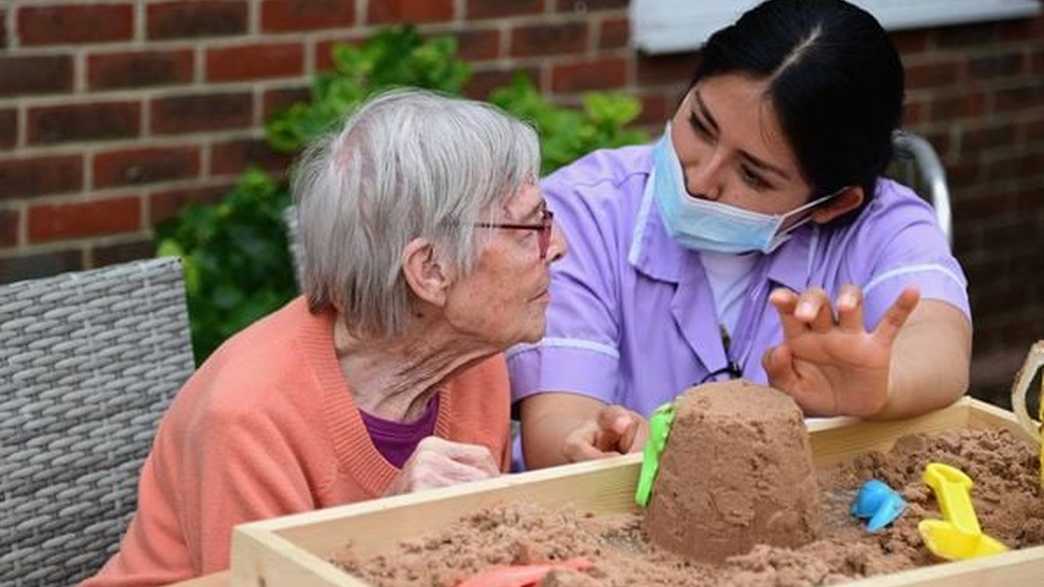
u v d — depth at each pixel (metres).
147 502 3.39
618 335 3.96
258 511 3.17
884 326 3.07
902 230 3.90
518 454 4.02
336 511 2.68
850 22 3.65
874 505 2.89
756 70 3.60
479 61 6.91
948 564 2.54
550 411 3.77
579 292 3.90
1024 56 8.68
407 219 3.20
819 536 2.80
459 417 3.56
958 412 3.35
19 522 3.78
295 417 3.22
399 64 6.41
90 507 3.89
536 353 3.82
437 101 3.31
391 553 2.66
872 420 3.22
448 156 3.21
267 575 2.57
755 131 3.62
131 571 3.39
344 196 3.22
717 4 7.59
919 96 8.36
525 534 2.72
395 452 3.38
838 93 3.60
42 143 6.09
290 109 6.47
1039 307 9.09
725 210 3.73
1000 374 8.70
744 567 2.64
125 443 3.94
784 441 2.73
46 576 3.83
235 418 3.18
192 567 3.31
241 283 6.21
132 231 6.32
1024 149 8.80
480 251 3.23
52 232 6.18
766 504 2.72
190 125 6.34
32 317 3.81
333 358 3.31
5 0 5.92
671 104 7.47
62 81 6.08
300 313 3.35
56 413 3.84
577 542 2.72
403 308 3.26
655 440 2.86
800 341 3.11
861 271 3.91
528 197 3.28
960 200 8.65
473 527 2.75
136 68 6.20
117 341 3.93
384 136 3.23
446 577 2.57
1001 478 3.06
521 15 6.97
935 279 3.79
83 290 3.89
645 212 3.97
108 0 6.10
